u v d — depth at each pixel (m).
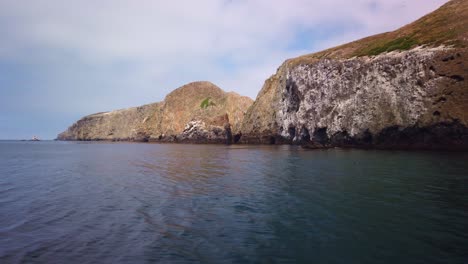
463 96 43.88
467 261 8.45
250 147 74.12
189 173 28.02
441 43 52.19
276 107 91.19
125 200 17.09
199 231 11.52
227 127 112.19
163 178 25.28
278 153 49.97
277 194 17.66
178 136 127.19
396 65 55.09
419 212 13.12
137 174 28.45
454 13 60.56
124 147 93.94
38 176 28.28
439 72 48.31
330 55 78.94
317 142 68.62
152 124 148.62
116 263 8.80
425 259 8.62
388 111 54.09
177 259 9.02
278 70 102.06
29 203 16.62
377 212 13.27
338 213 13.30
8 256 9.41
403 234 10.58
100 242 10.53
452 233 10.56
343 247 9.60
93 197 18.06
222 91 147.25
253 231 11.38
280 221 12.48
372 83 58.59
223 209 14.67
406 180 20.61
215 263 8.69
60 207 15.62
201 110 124.81
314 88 71.94
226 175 26.20
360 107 59.53
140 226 12.30
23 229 12.06
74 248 10.02
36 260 9.09
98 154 60.50
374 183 19.86
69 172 31.09
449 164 28.28
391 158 35.47
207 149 69.44
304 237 10.57
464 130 42.12
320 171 26.33
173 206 15.46
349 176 23.05
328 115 66.56
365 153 44.41
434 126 46.03
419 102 49.44
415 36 60.81
